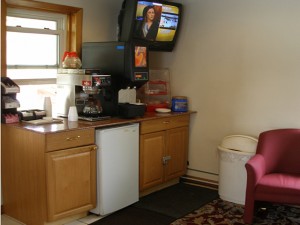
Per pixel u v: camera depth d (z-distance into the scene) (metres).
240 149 3.84
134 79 3.70
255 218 3.47
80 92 3.67
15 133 3.24
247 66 4.09
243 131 4.20
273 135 3.68
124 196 3.64
